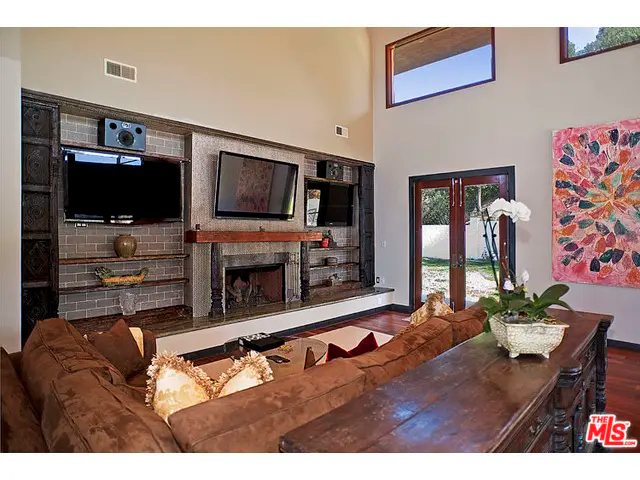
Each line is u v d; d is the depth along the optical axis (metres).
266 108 5.25
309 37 5.85
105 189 3.87
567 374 1.45
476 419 1.06
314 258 6.40
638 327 4.40
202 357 4.16
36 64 3.41
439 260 6.14
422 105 6.28
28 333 3.34
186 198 4.56
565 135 4.84
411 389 1.27
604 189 4.56
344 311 5.84
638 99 4.38
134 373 2.57
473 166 5.74
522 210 1.68
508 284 1.71
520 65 5.29
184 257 4.46
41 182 3.41
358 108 6.63
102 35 3.82
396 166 6.61
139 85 4.05
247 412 1.09
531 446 1.26
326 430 1.00
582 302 4.77
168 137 4.53
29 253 3.36
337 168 6.27
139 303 4.39
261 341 3.42
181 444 1.01
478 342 1.79
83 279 4.00
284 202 5.40
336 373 1.35
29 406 1.44
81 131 3.93
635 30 4.46
